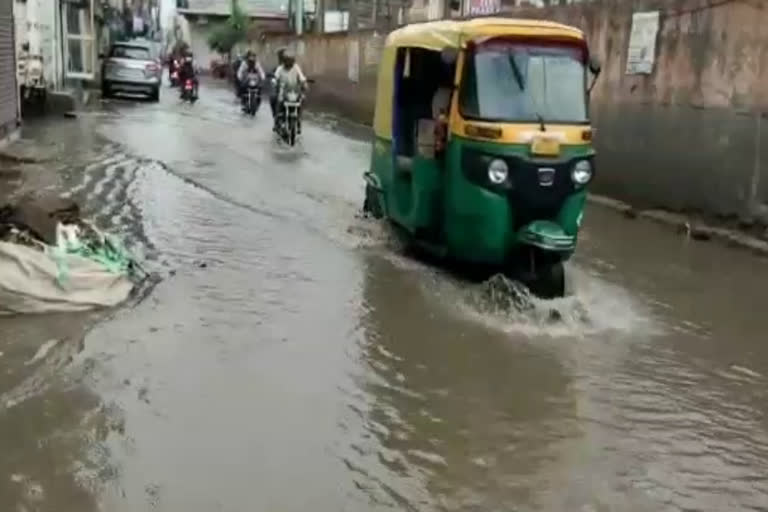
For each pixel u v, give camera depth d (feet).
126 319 20.81
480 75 24.29
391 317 22.29
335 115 92.53
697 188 36.32
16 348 18.62
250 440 15.33
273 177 43.47
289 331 20.83
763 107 32.55
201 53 197.57
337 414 16.58
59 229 22.49
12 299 20.49
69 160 44.65
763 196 32.71
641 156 40.19
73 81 88.74
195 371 18.11
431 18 89.86
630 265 29.96
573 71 24.97
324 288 24.41
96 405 16.30
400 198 28.71
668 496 14.40
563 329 22.36
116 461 14.34
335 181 43.55
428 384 18.30
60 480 13.69
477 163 23.65
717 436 16.81
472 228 24.18
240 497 13.51
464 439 15.97
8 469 13.91
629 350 21.22
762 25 32.48
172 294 22.94
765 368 20.54
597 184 43.70
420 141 26.66
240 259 26.91
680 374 19.86
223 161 47.80
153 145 52.90
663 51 38.65
